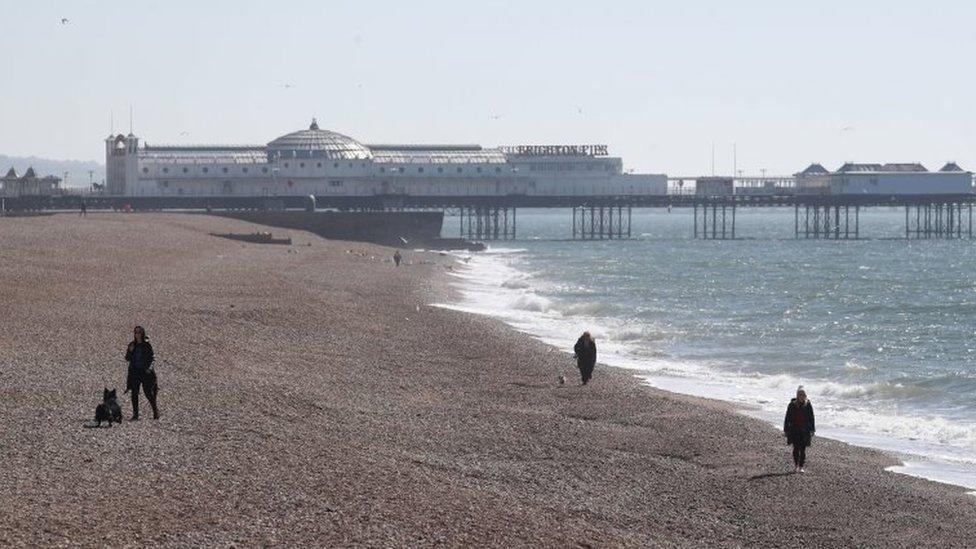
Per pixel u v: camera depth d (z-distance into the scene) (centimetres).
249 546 2123
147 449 2834
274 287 7900
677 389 4972
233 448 2934
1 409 3156
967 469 3556
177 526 2203
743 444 3775
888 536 2806
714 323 7700
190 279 7975
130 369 3222
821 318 8212
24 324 4916
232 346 5056
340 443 3203
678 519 2806
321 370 4725
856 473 3441
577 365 5106
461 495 2700
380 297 8131
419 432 3597
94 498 2352
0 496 2303
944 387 5134
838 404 4728
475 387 4697
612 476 3234
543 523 2527
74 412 3216
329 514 2388
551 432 3803
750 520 2886
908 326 7712
